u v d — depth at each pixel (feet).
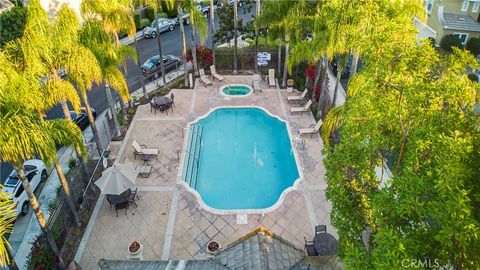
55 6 120.26
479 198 23.90
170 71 108.47
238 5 157.48
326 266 40.75
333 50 65.21
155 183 65.87
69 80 55.83
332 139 73.97
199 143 77.71
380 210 27.09
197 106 90.02
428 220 29.50
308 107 85.40
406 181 25.84
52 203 57.16
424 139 26.20
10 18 103.81
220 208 62.18
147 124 82.89
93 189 63.93
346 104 43.19
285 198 62.54
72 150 75.51
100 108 91.66
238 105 90.43
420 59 30.73
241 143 79.00
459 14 104.06
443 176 23.08
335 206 34.42
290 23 82.12
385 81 31.89
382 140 31.42
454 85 27.76
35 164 67.00
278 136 81.30
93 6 66.59
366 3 58.65
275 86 98.68
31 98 41.63
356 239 33.12
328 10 67.46
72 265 48.93
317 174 68.03
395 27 36.55
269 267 40.22
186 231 56.39
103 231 56.44
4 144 37.58
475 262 23.76
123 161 71.41
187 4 89.10
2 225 31.99
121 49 72.13
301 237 55.26
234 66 105.81
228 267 41.81
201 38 93.71
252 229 56.80
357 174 33.91
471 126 26.43
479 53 99.71
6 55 44.73
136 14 133.90
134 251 50.72
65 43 51.19
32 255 48.06
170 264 42.70
